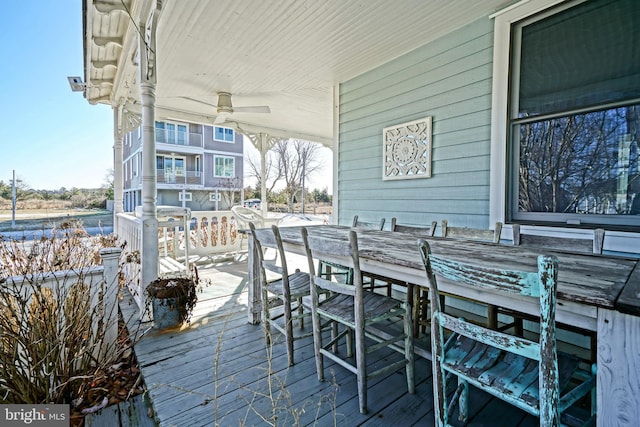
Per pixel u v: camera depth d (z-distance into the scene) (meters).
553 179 2.39
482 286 1.07
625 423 0.88
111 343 2.09
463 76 2.88
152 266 2.73
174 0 2.50
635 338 0.87
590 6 2.19
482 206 2.76
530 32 2.48
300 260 5.67
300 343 2.38
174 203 18.00
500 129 2.63
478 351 1.34
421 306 2.53
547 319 0.95
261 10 2.64
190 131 17.84
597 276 1.18
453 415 1.58
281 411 1.61
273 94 4.84
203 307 3.12
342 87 4.18
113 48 3.45
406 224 3.40
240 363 2.07
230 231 6.05
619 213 2.11
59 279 1.95
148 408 1.70
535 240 1.92
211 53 3.43
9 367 1.62
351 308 1.84
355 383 1.85
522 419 1.55
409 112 3.35
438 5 2.60
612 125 2.12
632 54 2.03
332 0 2.53
